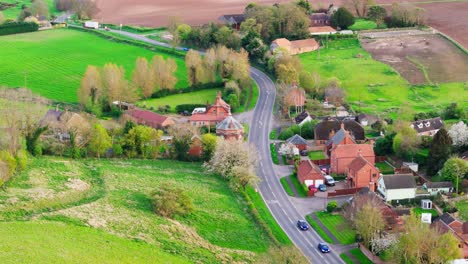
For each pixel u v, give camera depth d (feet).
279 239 653.71
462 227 634.84
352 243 654.94
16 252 527.81
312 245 652.07
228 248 621.31
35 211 639.35
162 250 588.91
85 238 580.30
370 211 636.07
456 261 596.70
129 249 573.74
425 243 581.94
